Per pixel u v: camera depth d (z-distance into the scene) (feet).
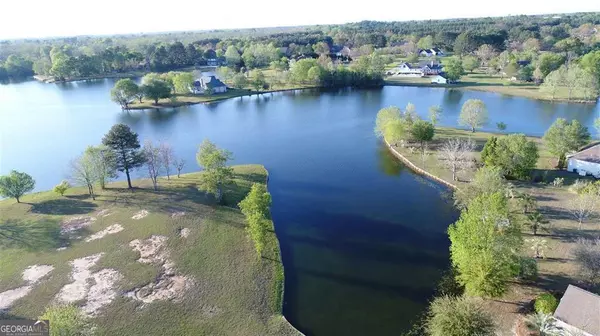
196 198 204.74
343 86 566.77
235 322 123.44
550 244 157.38
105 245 163.32
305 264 158.10
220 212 190.29
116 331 118.42
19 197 214.28
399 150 285.23
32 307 127.85
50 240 167.94
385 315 129.70
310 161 276.41
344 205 208.23
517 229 137.18
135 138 214.69
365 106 440.45
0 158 293.64
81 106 468.34
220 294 135.85
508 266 119.85
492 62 640.58
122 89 439.63
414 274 150.82
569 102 415.23
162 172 258.78
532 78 530.27
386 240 174.40
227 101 494.18
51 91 570.05
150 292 135.74
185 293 135.64
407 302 135.64
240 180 233.76
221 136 342.03
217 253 158.92
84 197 209.97
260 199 164.45
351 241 174.19
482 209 135.74
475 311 100.32
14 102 492.13
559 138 230.48
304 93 532.73
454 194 198.39
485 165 226.99
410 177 242.99
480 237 123.65
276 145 314.35
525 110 389.39
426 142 293.23
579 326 103.19
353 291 141.69
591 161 219.00
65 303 129.59
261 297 135.54
